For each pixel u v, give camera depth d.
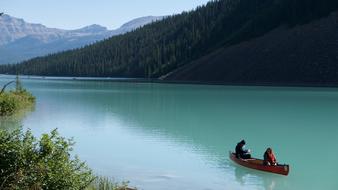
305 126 44.62
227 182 22.28
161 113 55.97
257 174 23.98
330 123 46.88
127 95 89.19
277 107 63.31
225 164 26.42
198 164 26.28
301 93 90.06
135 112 57.03
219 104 68.19
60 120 47.03
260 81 128.38
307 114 54.88
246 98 78.94
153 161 26.94
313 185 22.16
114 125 44.03
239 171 24.64
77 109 59.97
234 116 52.91
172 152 30.05
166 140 35.22
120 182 21.31
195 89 107.62
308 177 23.88
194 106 65.50
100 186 17.38
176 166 25.61
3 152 12.34
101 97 83.88
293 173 24.83
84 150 30.28
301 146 33.91
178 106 65.44
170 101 74.12
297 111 58.19
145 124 45.22
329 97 79.94
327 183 22.62
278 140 36.47
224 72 142.12
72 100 76.31
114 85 137.38
